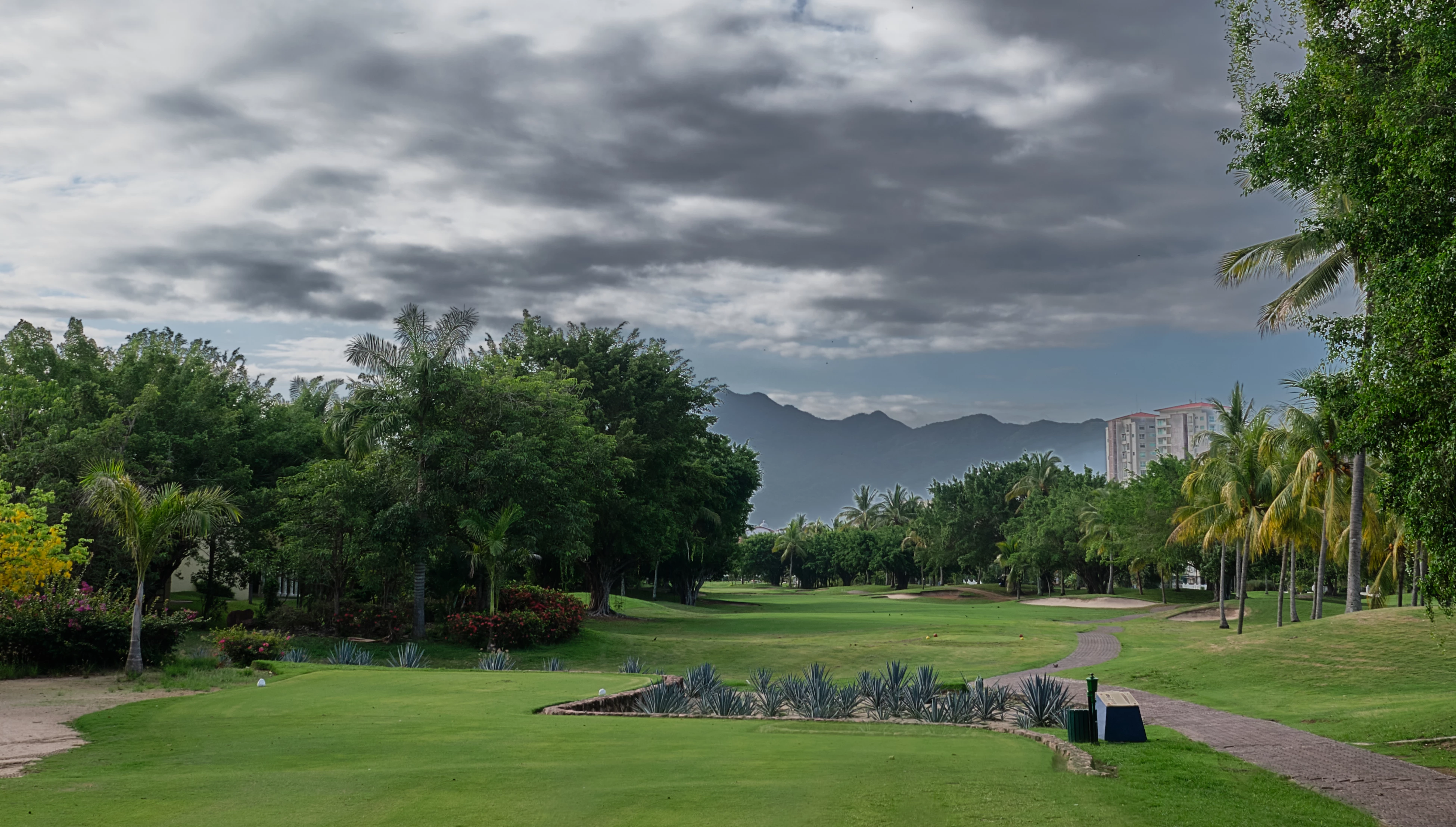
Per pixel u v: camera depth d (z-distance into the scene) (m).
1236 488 42.59
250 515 38.62
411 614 35.81
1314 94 13.67
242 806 8.23
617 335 51.25
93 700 16.48
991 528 103.75
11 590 21.69
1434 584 12.31
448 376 34.97
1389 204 12.15
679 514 52.44
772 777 9.59
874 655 33.19
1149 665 26.77
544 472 35.19
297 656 25.98
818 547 139.88
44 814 7.95
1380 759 12.71
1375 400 12.12
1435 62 11.17
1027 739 13.19
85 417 35.97
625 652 34.00
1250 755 12.91
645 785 9.15
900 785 9.20
